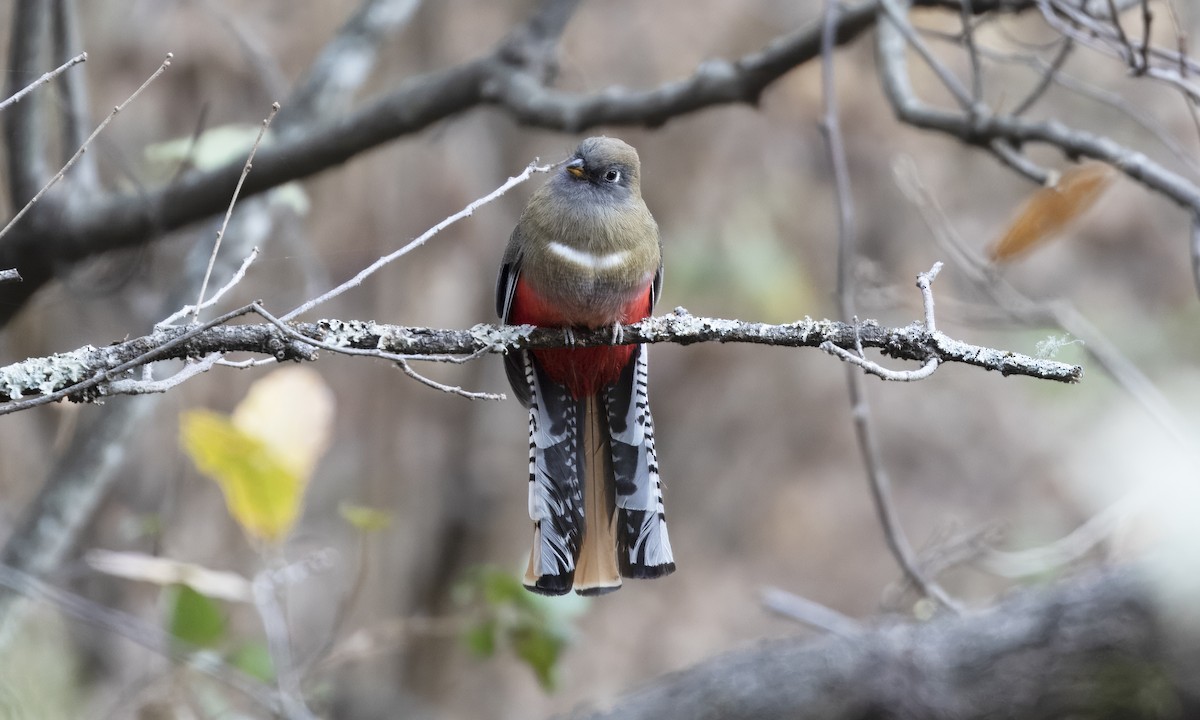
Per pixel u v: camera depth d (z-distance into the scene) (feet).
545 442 25.30
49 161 36.35
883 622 35.99
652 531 24.71
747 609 58.80
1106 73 55.16
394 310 51.83
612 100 34.35
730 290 54.44
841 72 54.95
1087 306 54.80
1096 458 54.54
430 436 54.24
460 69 34.96
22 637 38.11
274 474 27.50
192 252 36.29
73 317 41.11
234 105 44.93
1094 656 33.50
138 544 41.50
